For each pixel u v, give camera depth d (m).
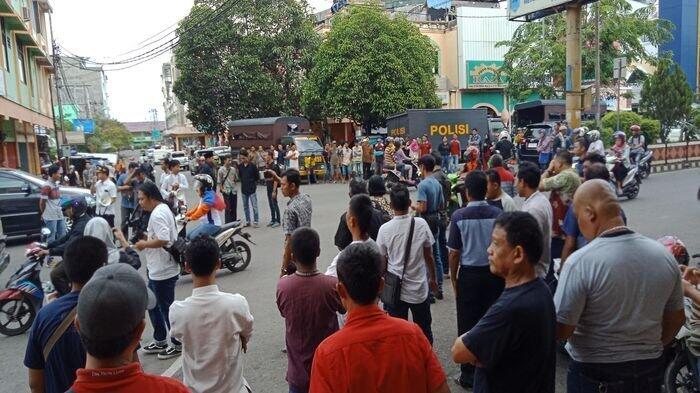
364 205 4.26
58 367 2.67
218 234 8.52
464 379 4.41
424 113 24.69
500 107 40.56
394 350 2.11
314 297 3.34
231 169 13.09
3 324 6.55
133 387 1.78
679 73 23.77
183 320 3.14
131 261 5.64
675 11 42.31
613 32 27.70
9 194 12.73
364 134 32.38
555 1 17.22
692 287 3.36
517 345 2.35
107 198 11.28
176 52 33.53
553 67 29.05
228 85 33.12
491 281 4.17
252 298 7.33
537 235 2.44
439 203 6.85
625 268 2.50
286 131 27.02
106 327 1.78
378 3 34.25
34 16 28.66
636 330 2.52
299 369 3.38
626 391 2.53
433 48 33.19
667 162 20.86
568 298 2.58
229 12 32.12
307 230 3.41
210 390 3.15
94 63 24.30
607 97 31.38
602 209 2.64
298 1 34.59
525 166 4.59
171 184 12.27
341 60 29.16
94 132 63.28
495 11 39.53
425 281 4.57
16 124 23.72
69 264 2.84
